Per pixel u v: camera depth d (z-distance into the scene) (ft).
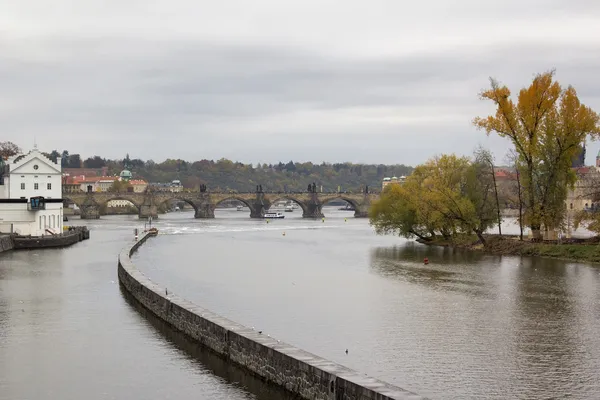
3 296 307.99
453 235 598.34
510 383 180.34
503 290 328.70
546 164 488.85
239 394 167.43
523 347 216.54
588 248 464.24
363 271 412.16
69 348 213.05
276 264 457.68
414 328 243.81
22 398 167.43
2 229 595.47
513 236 575.79
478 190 560.20
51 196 650.43
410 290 331.36
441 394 171.73
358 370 191.72
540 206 498.28
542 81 478.59
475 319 259.39
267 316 266.57
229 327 197.67
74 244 615.98
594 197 477.36
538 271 399.85
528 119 483.92
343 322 254.47
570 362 199.93
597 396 170.50
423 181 619.26
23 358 202.08
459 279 369.50
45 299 300.40
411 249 570.05
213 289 338.13
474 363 198.80
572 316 264.72
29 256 495.41
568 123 476.95
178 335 229.25
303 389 154.92
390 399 125.49
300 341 224.74
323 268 430.61
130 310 274.36
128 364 194.59
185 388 172.76
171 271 415.44
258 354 177.27
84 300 297.94
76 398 167.22
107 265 436.76
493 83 493.36
